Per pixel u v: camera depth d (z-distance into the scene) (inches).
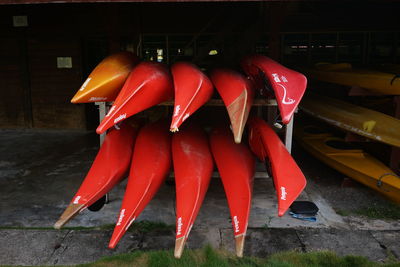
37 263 110.2
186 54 277.9
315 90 275.0
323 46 275.3
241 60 177.3
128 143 138.4
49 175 185.6
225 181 121.3
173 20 267.7
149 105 118.3
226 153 133.1
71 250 117.0
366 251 116.8
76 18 267.3
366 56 275.6
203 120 258.2
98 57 293.1
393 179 149.2
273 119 186.4
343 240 123.2
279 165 118.3
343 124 178.5
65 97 279.7
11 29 273.6
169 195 159.8
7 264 109.4
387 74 184.4
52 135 269.4
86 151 227.3
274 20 225.0
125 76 131.3
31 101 283.1
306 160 212.2
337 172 191.3
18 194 161.9
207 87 121.4
